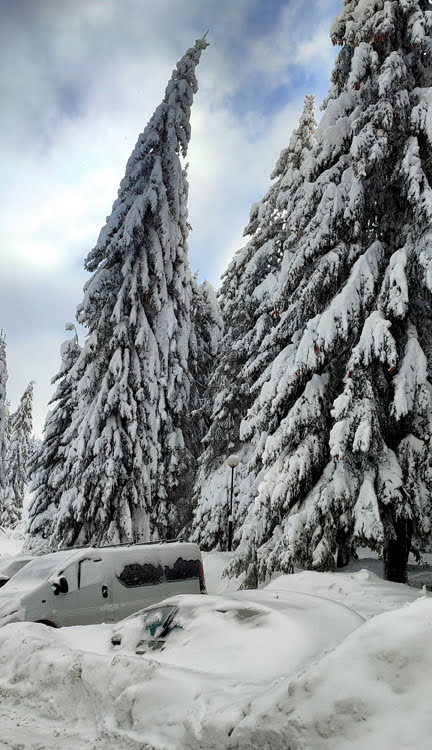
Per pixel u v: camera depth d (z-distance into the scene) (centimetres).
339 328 1220
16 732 443
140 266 2348
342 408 1166
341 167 1384
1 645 587
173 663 475
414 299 1279
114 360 2188
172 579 1065
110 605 957
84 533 2136
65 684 484
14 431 5750
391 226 1338
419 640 299
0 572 1499
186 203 2738
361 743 273
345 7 1474
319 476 1318
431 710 269
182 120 2658
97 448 2081
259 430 1585
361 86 1352
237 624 506
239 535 1866
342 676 303
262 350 2039
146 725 394
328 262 1301
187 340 2666
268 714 316
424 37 1250
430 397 1170
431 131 1190
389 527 1145
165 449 2392
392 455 1164
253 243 2280
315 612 529
